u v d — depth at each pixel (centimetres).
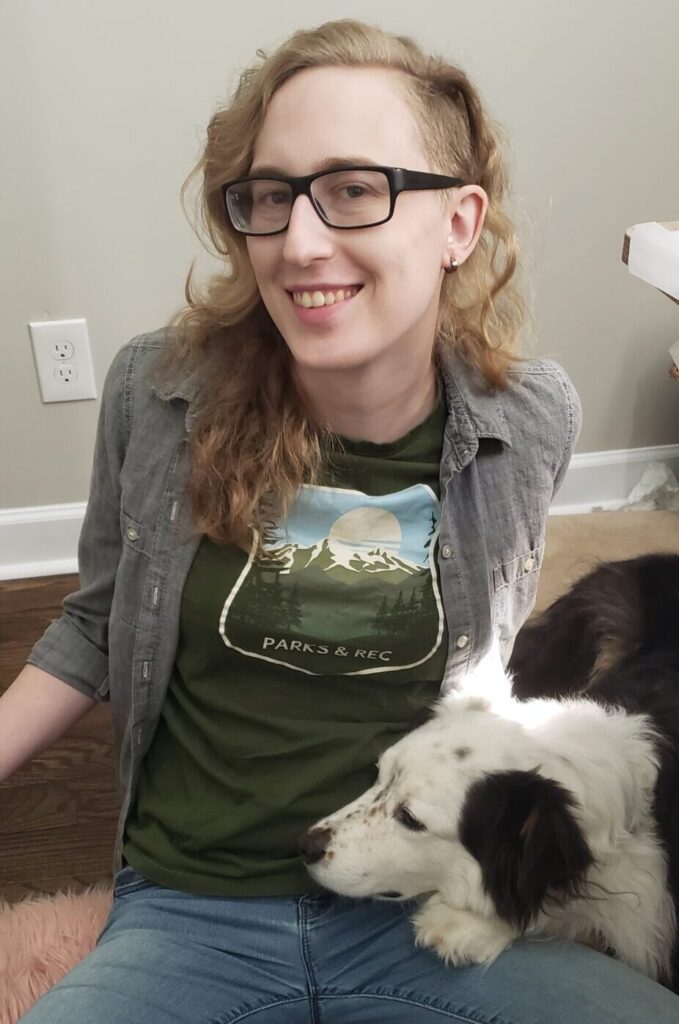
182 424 113
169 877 112
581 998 101
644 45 192
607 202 208
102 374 211
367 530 111
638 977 105
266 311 112
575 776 108
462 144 106
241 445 107
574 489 242
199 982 104
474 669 121
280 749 111
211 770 113
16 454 217
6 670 201
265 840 111
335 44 96
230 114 102
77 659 123
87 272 198
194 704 116
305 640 108
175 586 111
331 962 108
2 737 119
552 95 195
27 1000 127
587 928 112
